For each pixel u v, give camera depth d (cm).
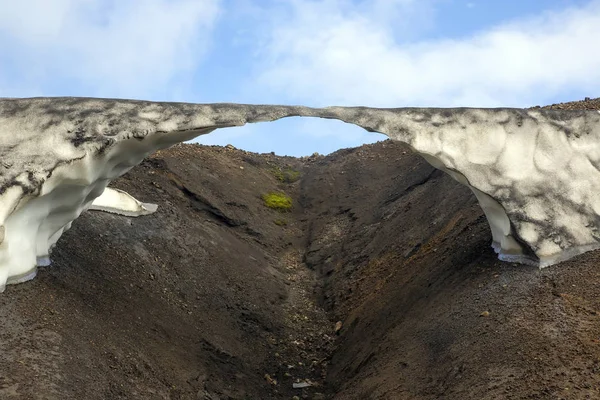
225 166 2288
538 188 1039
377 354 1059
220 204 1959
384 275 1448
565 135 1083
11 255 926
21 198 905
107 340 954
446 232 1355
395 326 1110
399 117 1018
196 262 1449
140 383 913
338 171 2481
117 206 1416
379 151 2583
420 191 1859
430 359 920
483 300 971
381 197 2122
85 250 1193
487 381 785
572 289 914
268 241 1916
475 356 848
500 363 808
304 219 2194
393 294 1264
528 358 792
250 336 1301
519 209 1017
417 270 1280
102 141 945
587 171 1071
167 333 1116
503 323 888
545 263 991
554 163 1064
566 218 1025
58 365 816
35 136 950
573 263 982
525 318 877
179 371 1022
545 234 1008
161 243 1416
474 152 1035
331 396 1067
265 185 2338
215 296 1373
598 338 792
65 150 939
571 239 1010
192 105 980
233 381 1098
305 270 1795
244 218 1967
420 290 1170
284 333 1369
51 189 945
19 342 823
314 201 2297
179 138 1005
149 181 1808
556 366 760
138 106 981
